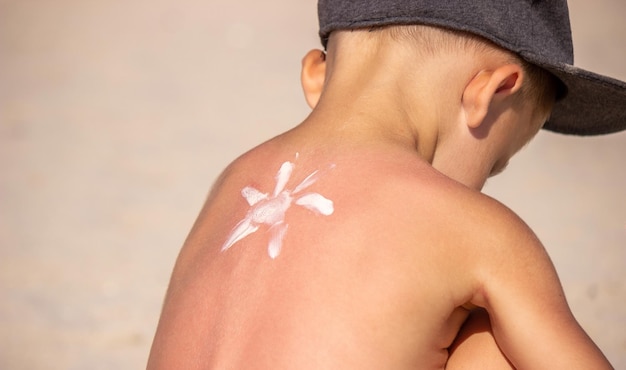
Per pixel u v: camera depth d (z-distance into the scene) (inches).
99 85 219.9
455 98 48.4
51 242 121.2
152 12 314.7
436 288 43.9
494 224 44.6
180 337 46.2
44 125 183.3
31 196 140.3
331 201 45.4
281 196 46.6
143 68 238.4
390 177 45.4
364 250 44.3
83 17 306.7
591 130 54.7
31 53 255.0
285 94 209.2
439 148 48.8
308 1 329.7
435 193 44.9
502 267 44.1
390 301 43.6
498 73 48.0
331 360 43.3
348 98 48.1
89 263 113.7
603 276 106.0
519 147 51.6
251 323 44.4
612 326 91.5
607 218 128.9
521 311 43.8
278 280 44.6
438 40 47.9
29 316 98.9
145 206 135.6
